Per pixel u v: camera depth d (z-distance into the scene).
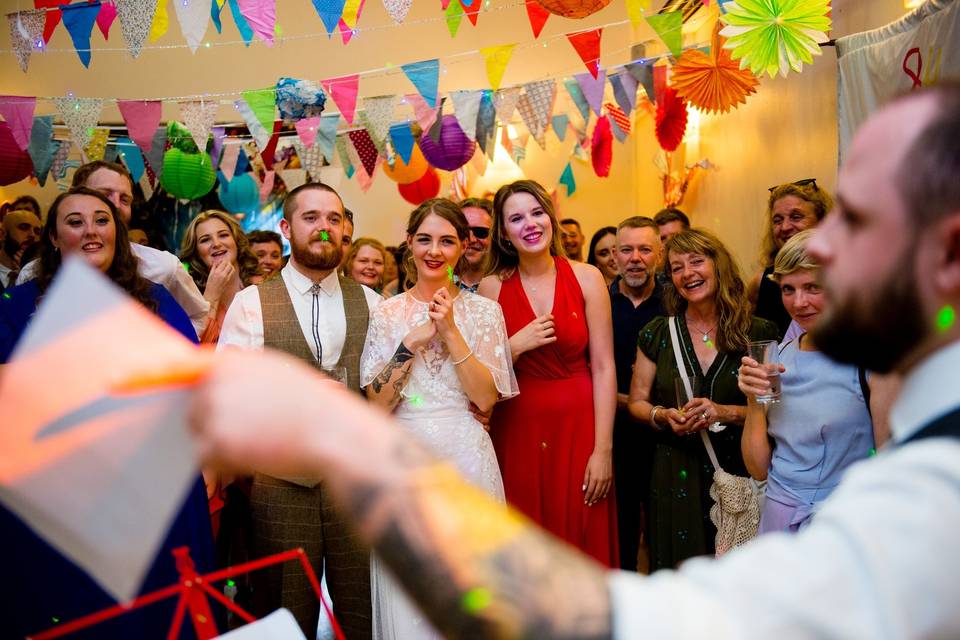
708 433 2.89
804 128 4.24
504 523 0.48
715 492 2.80
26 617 2.05
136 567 0.46
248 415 0.46
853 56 3.21
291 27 6.65
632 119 7.10
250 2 3.09
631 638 0.44
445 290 2.72
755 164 5.07
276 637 1.16
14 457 0.46
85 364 0.47
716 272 2.98
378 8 6.77
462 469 2.69
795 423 2.27
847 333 0.56
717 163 5.86
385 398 2.71
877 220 0.54
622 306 3.77
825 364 2.23
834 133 3.84
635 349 3.64
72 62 6.37
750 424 2.42
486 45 6.87
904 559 0.46
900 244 0.54
